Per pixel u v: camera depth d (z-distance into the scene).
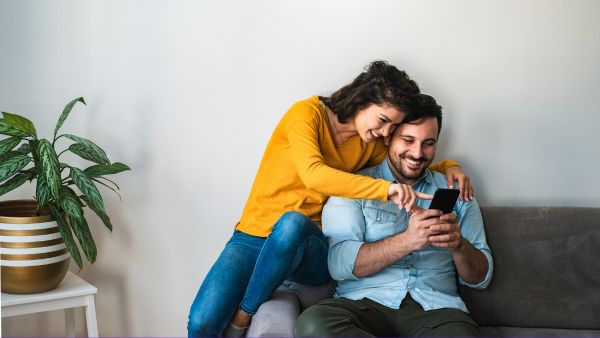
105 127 2.29
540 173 2.55
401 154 2.02
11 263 1.97
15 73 2.21
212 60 2.34
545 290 2.19
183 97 2.34
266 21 2.36
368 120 1.95
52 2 2.23
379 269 1.92
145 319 2.39
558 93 2.53
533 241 2.22
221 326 1.90
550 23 2.50
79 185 2.00
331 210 2.03
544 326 2.19
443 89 2.47
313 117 2.02
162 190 2.36
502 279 2.19
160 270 2.38
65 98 2.26
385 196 1.80
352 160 2.12
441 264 2.06
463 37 2.47
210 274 1.97
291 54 2.38
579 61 2.53
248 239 2.09
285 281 2.14
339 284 2.05
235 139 2.38
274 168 2.10
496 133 2.52
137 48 2.29
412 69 2.45
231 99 2.37
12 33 2.20
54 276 2.03
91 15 2.26
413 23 2.44
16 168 1.93
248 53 2.36
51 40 2.23
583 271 2.21
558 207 2.30
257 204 2.11
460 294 2.18
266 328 1.67
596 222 2.26
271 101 2.38
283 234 1.85
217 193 2.39
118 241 2.35
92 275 2.34
